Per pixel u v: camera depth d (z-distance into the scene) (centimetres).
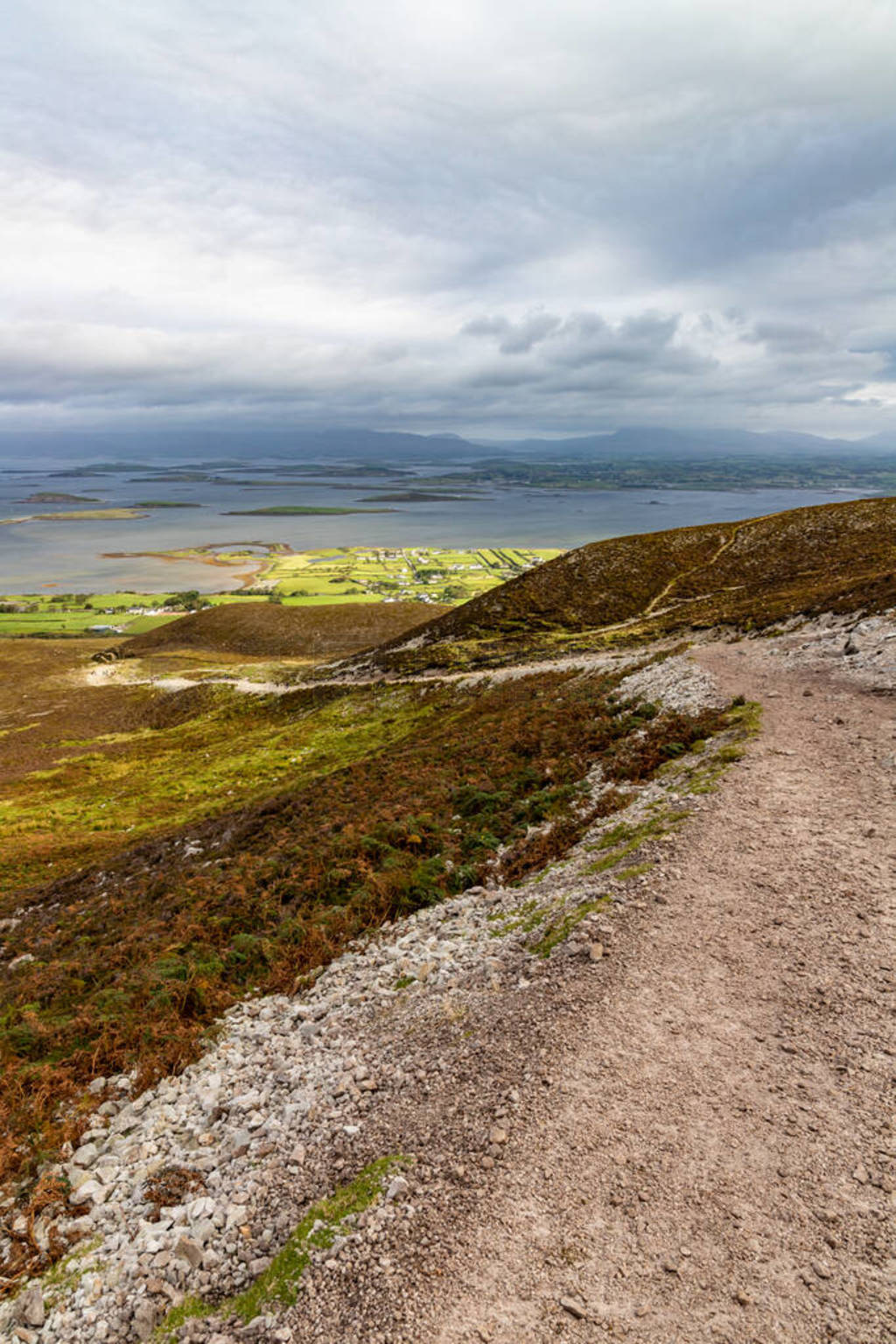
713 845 1269
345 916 1470
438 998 1030
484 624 8912
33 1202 811
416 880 1538
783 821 1338
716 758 1742
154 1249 706
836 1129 665
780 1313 511
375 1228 635
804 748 1728
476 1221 622
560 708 3095
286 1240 662
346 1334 549
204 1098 967
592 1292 546
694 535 10100
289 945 1409
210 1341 575
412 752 3086
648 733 2131
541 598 9219
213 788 5138
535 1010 903
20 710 10044
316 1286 596
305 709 7625
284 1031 1118
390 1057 917
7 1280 721
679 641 4828
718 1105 709
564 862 1436
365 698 6975
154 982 1364
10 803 5656
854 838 1241
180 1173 820
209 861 2342
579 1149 677
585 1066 784
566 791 1873
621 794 1698
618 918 1073
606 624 8081
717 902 1088
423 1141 733
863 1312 502
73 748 7981
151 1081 1062
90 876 2908
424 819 1895
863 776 1516
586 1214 612
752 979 900
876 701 2064
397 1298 567
